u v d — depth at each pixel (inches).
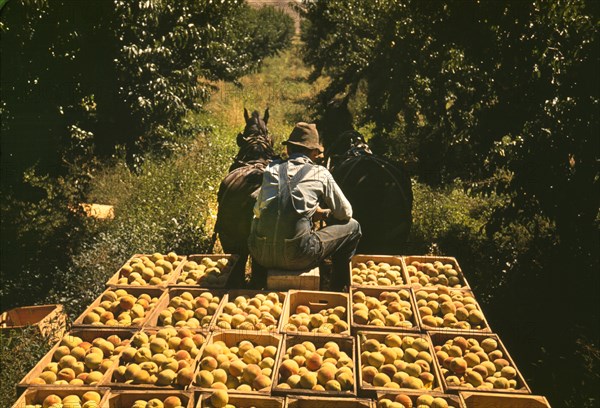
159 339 167.3
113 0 340.2
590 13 286.8
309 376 154.7
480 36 313.4
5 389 200.8
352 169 269.7
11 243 312.8
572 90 285.0
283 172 214.8
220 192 265.4
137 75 490.3
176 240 325.1
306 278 208.7
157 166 486.9
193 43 542.6
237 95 983.0
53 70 333.1
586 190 282.5
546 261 295.4
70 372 161.0
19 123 336.8
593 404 209.3
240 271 262.7
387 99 530.3
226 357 164.4
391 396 150.7
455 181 452.8
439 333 177.6
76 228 330.6
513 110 309.4
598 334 249.8
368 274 220.7
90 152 437.7
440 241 345.7
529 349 250.2
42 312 261.3
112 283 209.6
